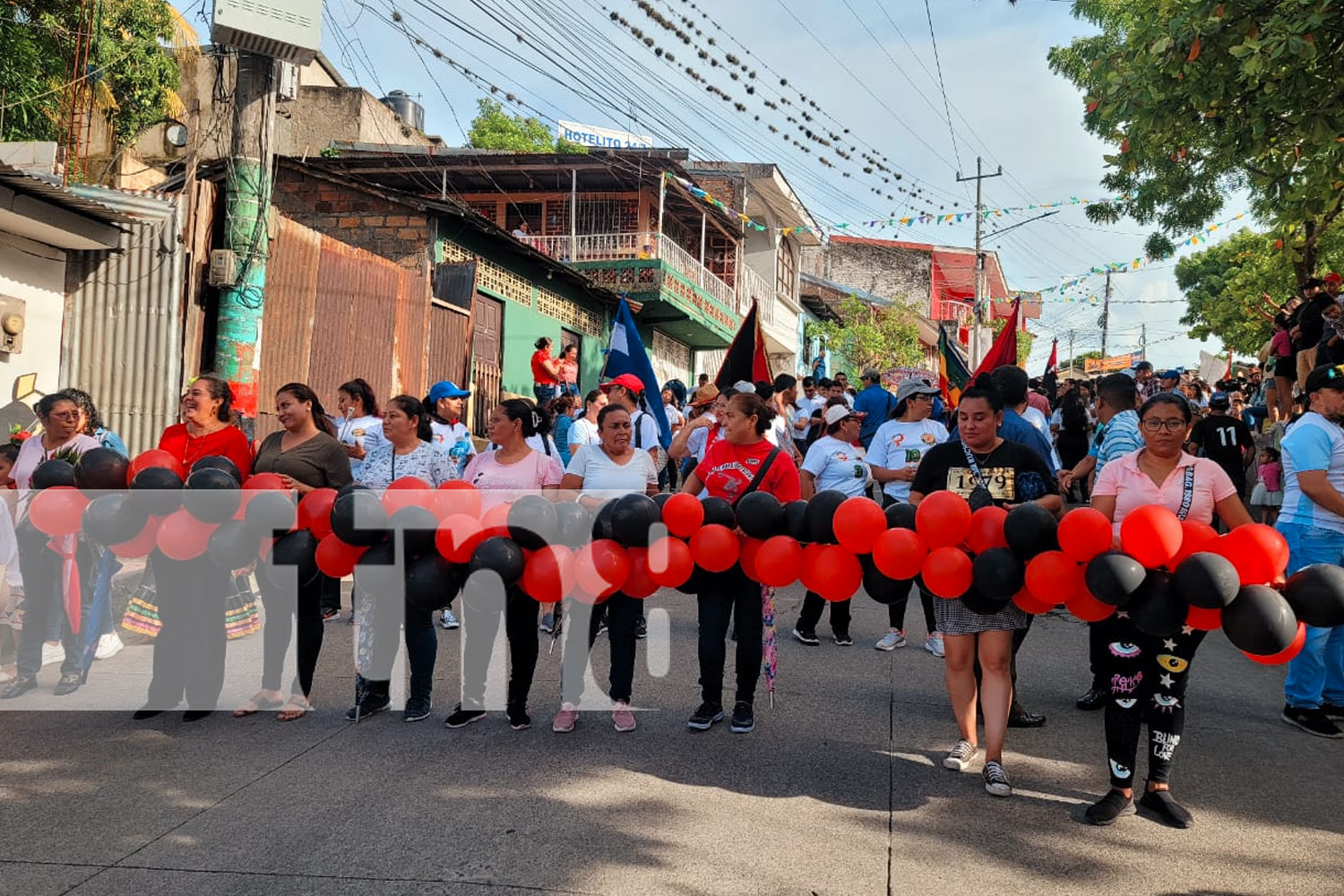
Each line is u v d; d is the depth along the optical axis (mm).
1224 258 35250
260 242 9000
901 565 4172
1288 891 3393
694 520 4617
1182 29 7008
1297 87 6957
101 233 9609
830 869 3486
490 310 16578
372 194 14891
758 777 4363
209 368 10492
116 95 15695
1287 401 10445
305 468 5375
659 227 19812
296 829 3736
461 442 8227
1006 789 4180
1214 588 3559
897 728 5094
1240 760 4730
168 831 3711
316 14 8695
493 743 4762
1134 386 6254
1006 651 4293
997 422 4453
